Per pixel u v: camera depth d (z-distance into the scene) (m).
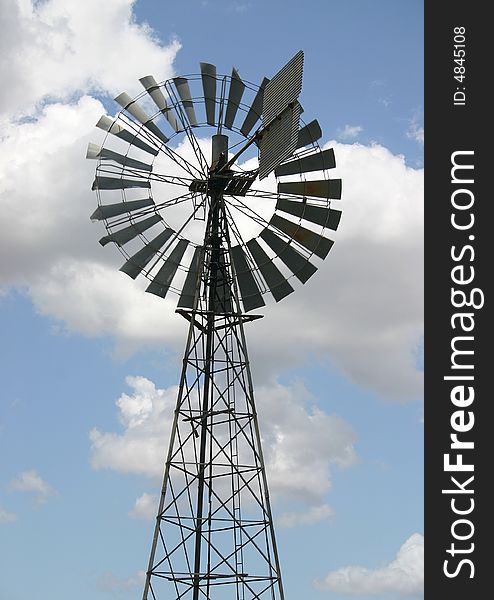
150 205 33.50
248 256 33.94
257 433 32.16
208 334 32.91
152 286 32.94
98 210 33.16
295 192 34.12
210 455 31.80
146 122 33.78
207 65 34.78
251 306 33.50
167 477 31.11
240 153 32.59
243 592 31.34
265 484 31.72
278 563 31.11
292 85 31.42
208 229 33.66
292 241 33.94
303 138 34.25
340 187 34.06
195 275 33.28
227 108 34.56
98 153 33.56
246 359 32.53
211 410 32.09
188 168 33.69
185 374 32.09
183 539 30.78
